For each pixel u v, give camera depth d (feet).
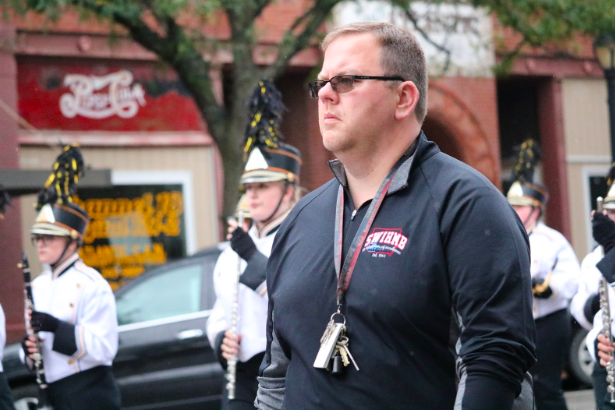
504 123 78.74
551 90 73.82
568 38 50.34
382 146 11.72
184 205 58.54
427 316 10.86
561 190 74.13
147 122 57.77
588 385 43.68
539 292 31.45
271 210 24.34
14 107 53.01
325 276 11.66
